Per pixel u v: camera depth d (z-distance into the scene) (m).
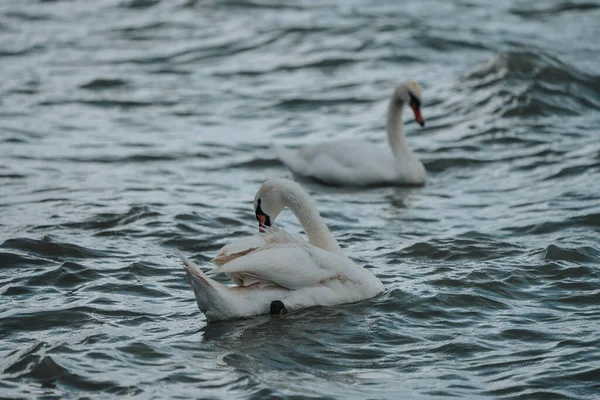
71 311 11.61
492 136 22.02
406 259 13.93
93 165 19.95
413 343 10.79
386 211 17.34
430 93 25.80
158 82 27.77
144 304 12.00
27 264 13.37
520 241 14.77
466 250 14.12
